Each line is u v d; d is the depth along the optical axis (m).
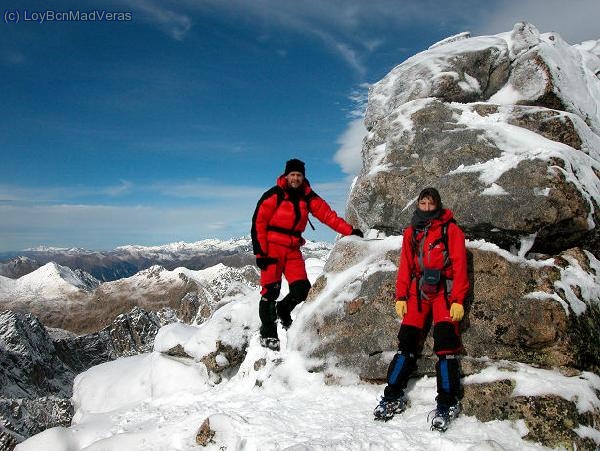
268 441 4.97
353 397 5.89
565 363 5.40
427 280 5.31
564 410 4.86
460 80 8.54
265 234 6.40
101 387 9.62
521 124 7.70
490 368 5.45
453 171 6.98
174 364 8.70
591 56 9.86
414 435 4.84
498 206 6.29
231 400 6.65
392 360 5.46
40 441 6.58
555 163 6.42
